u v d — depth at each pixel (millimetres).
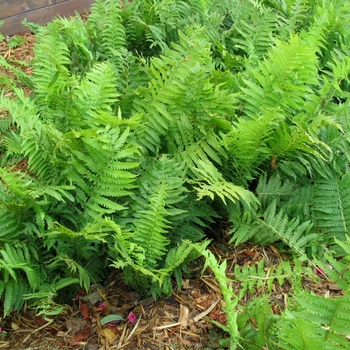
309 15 3742
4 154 3084
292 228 2490
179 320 2264
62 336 2189
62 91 2561
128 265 2209
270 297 2350
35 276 2160
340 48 3469
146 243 2174
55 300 2273
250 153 2523
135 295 2385
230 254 2617
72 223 2375
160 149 2707
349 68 2707
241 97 2738
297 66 2562
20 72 3180
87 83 2424
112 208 2186
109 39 3344
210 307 2326
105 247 2391
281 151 2604
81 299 2334
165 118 2576
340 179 2682
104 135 2092
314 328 1683
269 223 2516
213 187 2271
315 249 2510
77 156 2162
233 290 2404
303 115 2678
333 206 2561
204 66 2832
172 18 3590
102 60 3406
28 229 2182
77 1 5094
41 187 2191
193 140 2588
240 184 2746
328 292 2381
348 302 1572
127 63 3018
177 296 2377
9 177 2018
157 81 2539
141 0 3691
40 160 2330
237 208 2604
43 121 2621
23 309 2273
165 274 2113
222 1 3766
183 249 2207
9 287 2109
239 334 1952
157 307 2324
